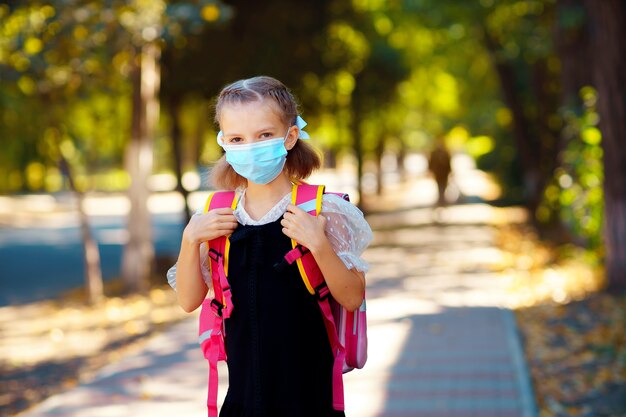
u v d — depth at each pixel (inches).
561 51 782.5
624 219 530.6
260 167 129.5
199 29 552.7
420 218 1270.9
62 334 531.5
